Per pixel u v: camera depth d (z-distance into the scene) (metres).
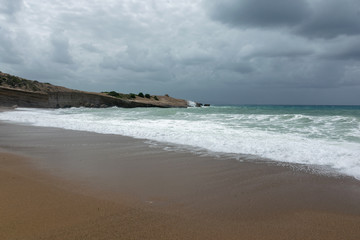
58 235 2.37
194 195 3.55
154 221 2.74
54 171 4.60
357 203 3.30
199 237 2.43
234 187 3.89
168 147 6.86
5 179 4.02
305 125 10.38
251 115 14.51
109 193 3.54
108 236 2.39
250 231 2.59
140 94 53.16
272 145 6.59
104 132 9.68
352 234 2.54
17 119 15.52
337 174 4.47
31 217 2.73
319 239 2.45
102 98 42.28
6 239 2.27
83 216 2.79
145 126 11.12
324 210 3.10
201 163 5.26
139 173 4.57
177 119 14.65
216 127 10.46
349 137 7.64
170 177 4.35
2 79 46.03
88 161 5.41
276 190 3.77
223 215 2.95
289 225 2.73
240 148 6.44
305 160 5.31
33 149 6.65
